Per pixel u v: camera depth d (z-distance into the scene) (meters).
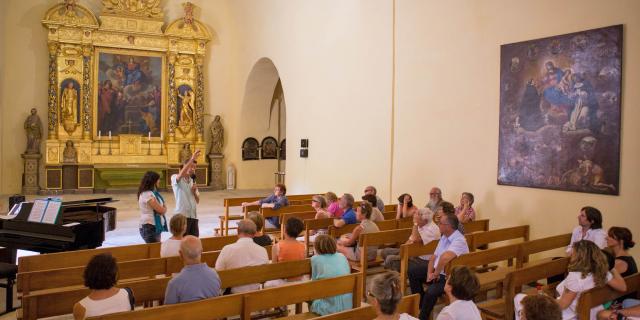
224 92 18.27
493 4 7.56
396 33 9.57
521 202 7.12
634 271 4.43
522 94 7.08
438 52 8.57
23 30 15.60
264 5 15.41
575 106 6.41
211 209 12.86
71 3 15.73
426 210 5.45
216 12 18.12
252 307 3.53
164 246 4.84
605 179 6.10
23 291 3.99
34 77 15.77
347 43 11.10
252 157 18.08
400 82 9.46
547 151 6.74
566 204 6.54
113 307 3.24
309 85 12.73
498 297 5.33
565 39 6.53
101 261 3.27
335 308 4.16
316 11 12.38
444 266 4.67
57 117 15.80
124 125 16.66
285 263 4.37
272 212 8.16
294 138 13.50
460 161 8.14
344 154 11.20
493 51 7.57
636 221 5.82
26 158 15.27
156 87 17.08
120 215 11.63
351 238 5.99
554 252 6.68
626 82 5.92
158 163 16.97
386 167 9.81
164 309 3.14
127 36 16.59
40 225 6.24
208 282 3.67
